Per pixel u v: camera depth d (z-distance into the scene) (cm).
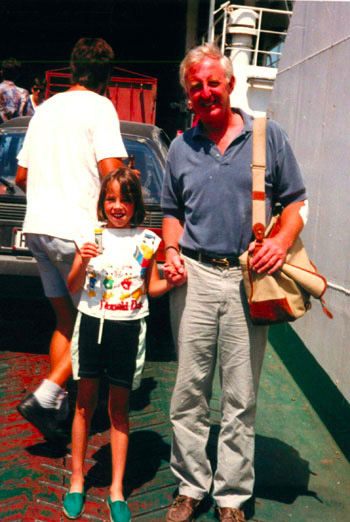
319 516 274
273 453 326
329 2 373
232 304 247
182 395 257
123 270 257
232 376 252
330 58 367
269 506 279
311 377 429
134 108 872
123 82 869
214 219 244
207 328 251
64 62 1288
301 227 245
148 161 436
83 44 301
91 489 277
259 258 233
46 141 294
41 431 297
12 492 271
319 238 372
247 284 238
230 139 245
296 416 370
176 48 1294
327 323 346
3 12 1252
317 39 398
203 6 1227
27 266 394
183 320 253
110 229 263
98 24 1285
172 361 439
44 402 283
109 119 294
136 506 269
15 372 393
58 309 316
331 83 363
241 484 254
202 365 255
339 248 333
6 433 321
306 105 419
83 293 262
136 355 261
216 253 245
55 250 293
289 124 468
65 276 302
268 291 236
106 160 288
